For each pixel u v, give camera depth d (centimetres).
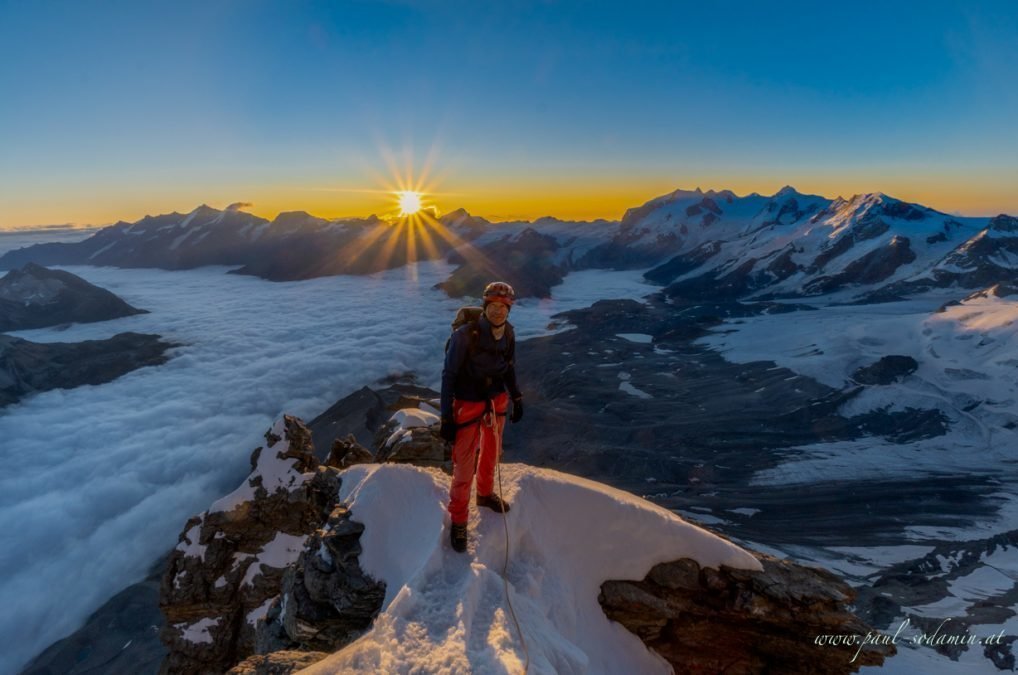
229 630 1933
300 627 600
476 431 525
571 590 576
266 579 1988
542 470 659
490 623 424
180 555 2033
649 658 597
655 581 620
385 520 605
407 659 378
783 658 621
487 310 536
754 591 616
